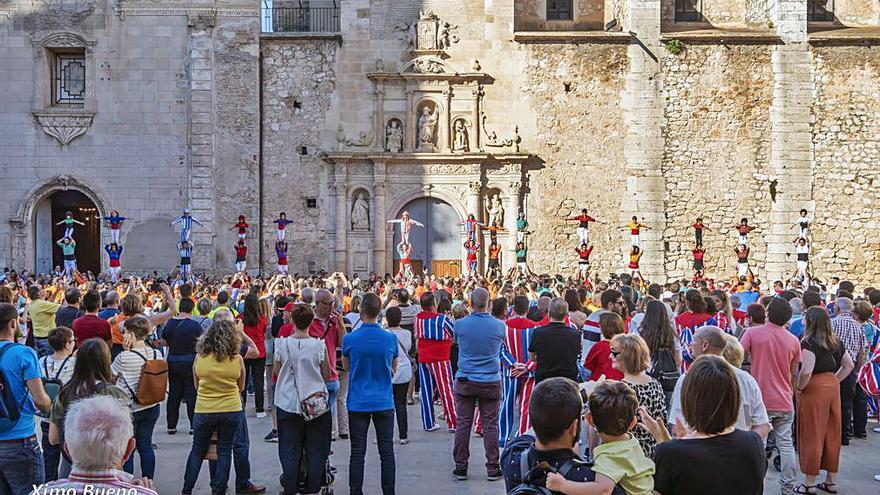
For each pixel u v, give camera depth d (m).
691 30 35.75
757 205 34.16
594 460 5.73
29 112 33.72
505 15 33.97
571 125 34.00
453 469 12.28
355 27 34.00
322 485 10.38
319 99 33.97
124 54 33.78
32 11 33.72
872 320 15.05
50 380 9.48
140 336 10.30
